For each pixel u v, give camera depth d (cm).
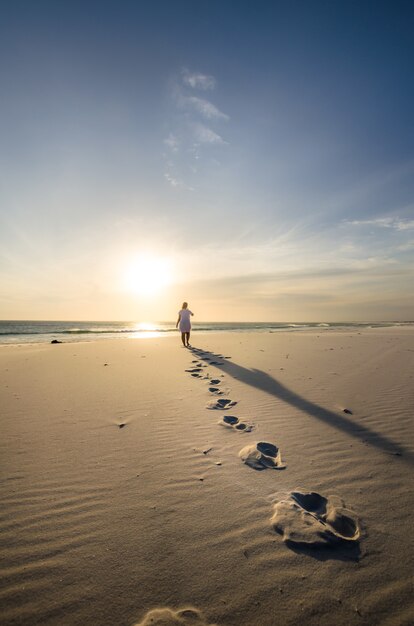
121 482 235
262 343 1355
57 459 271
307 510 201
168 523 189
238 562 159
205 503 208
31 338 1955
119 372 666
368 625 127
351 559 160
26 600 140
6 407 414
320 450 285
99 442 306
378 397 451
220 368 712
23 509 203
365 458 269
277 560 160
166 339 1698
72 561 161
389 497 212
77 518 195
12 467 257
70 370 691
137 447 295
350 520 189
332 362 785
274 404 425
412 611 133
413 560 159
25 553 167
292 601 138
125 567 158
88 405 424
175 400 448
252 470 251
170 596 142
